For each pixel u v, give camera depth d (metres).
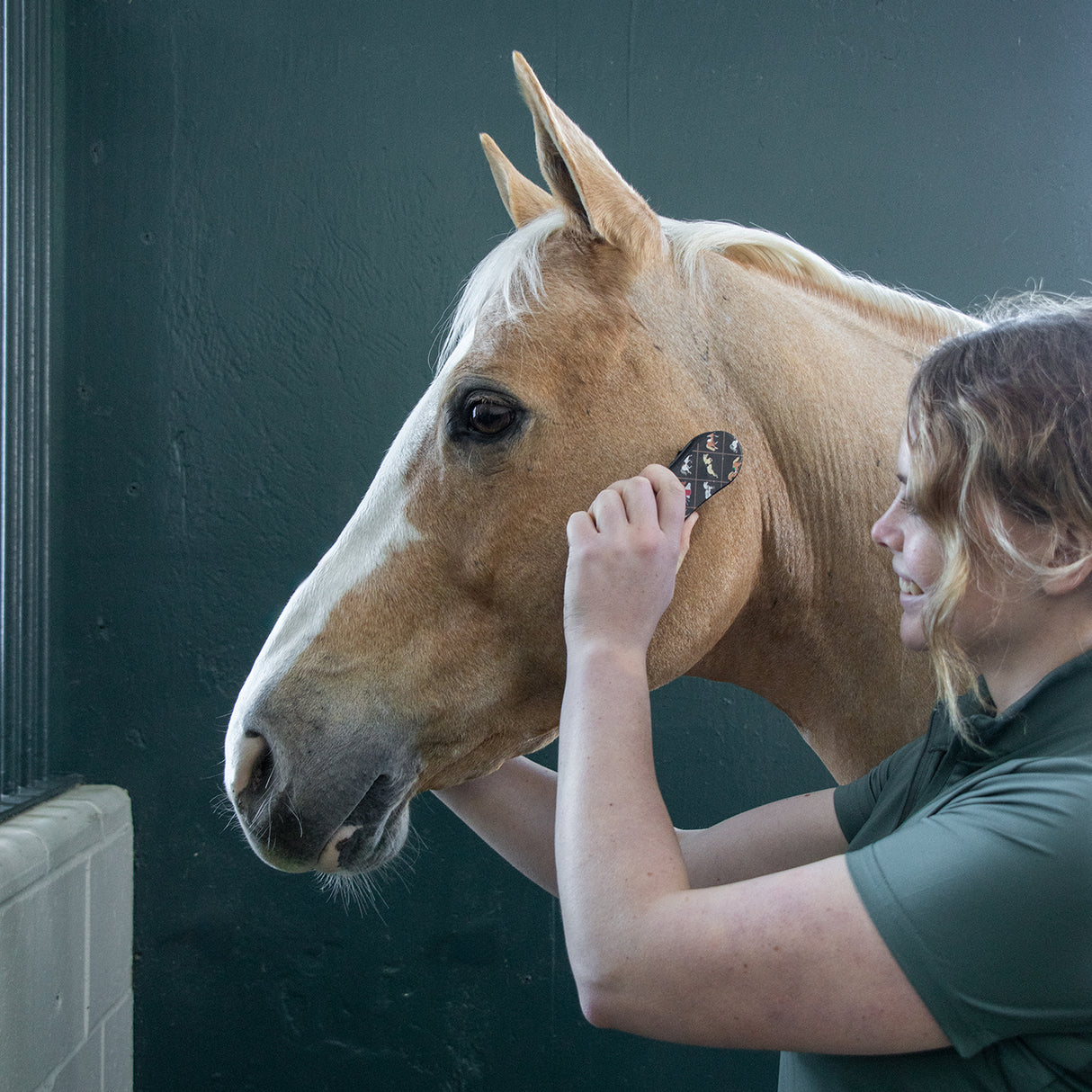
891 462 0.79
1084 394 0.44
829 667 0.82
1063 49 1.67
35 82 1.43
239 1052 1.56
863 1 1.64
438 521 0.72
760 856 0.71
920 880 0.42
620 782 0.50
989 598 0.48
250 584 1.57
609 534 0.59
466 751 0.75
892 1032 0.41
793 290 0.84
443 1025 1.58
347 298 1.58
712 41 1.62
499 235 1.58
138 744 1.55
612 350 0.71
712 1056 1.60
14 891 1.12
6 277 1.34
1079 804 0.40
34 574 1.43
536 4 1.60
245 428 1.57
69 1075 1.29
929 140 1.65
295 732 0.70
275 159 1.57
